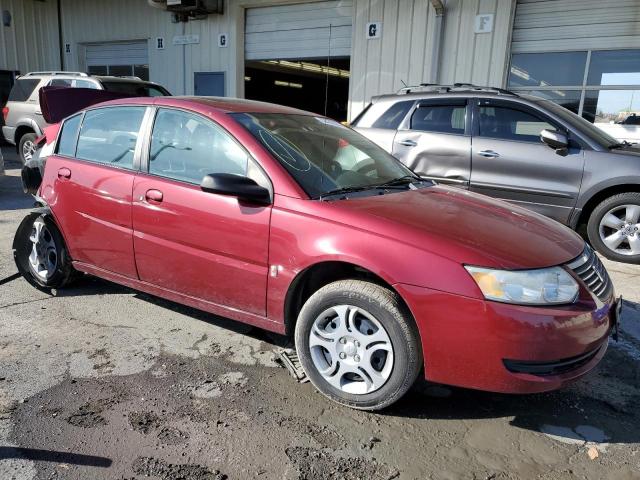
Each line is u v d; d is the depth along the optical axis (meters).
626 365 3.51
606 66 8.93
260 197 3.00
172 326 3.85
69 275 4.30
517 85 9.76
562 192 5.80
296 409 2.87
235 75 13.13
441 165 6.33
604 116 9.10
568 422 2.86
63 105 6.19
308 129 3.76
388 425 2.76
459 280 2.53
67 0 16.33
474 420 2.84
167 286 3.57
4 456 2.42
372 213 2.86
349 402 2.86
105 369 3.22
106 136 3.95
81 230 3.96
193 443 2.56
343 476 2.38
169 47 14.23
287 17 12.27
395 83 10.84
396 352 2.68
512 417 2.88
